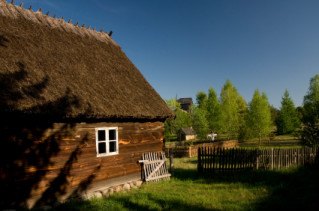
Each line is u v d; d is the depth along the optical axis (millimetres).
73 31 16172
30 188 9734
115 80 14727
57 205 10367
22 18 13734
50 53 12914
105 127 12617
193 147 31672
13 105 8820
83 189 11516
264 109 42812
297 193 11680
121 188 13109
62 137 10836
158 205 10469
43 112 9531
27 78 10352
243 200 11062
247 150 16531
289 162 17328
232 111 49156
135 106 13656
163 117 15289
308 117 21797
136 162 14242
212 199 11250
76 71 13031
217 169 16438
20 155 9516
